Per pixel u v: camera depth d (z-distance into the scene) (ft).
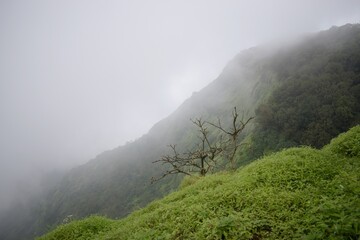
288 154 38.73
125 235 28.73
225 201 28.89
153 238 25.38
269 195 27.02
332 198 23.68
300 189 27.40
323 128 186.60
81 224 39.01
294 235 19.99
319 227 19.38
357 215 18.57
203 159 66.33
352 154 39.45
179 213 29.12
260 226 22.90
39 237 39.45
